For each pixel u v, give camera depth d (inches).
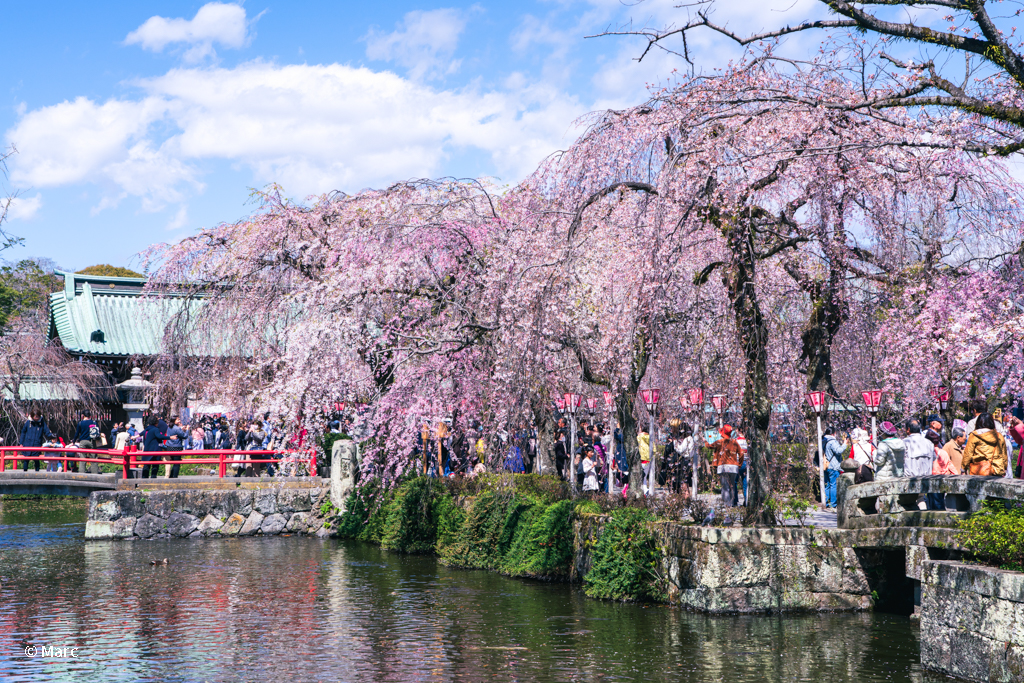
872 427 680.4
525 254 636.1
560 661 468.8
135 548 935.0
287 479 1075.9
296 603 640.4
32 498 1512.1
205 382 1050.1
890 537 541.3
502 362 651.5
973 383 711.7
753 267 570.6
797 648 481.1
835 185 589.3
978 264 615.2
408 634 540.1
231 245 940.0
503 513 776.3
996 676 391.5
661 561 607.8
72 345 1494.8
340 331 781.3
